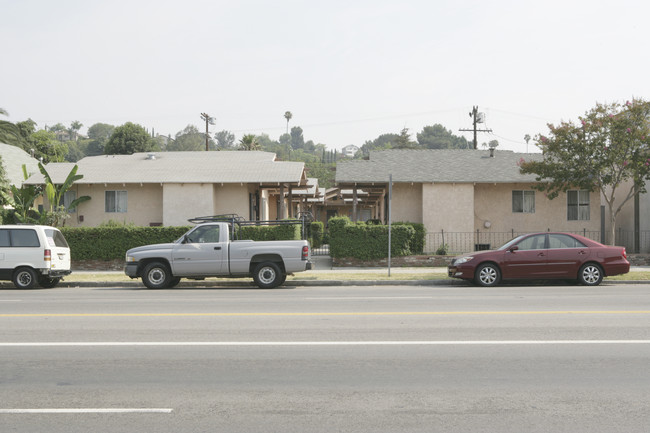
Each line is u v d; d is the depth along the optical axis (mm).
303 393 6023
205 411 5473
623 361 7289
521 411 5426
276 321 10453
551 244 17375
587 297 13969
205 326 9969
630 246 28297
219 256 17547
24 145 64438
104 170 30297
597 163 22328
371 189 31172
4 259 18047
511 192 27906
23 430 4992
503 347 8109
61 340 8812
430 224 27375
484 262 17359
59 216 26953
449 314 11156
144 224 29109
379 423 5121
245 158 32656
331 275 20297
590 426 5031
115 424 5133
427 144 169000
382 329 9555
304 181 31828
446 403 5672
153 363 7340
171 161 32125
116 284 19250
